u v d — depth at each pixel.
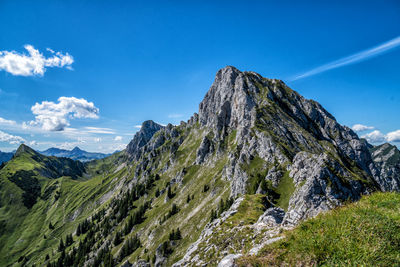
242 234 26.72
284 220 20.94
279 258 10.34
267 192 87.12
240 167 114.19
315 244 9.52
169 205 163.25
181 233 108.44
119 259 137.38
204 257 28.55
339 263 8.36
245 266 10.84
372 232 9.27
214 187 131.25
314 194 70.25
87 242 197.62
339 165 84.75
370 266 7.79
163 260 95.62
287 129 147.25
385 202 12.10
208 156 190.12
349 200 13.59
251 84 199.88
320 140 174.00
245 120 167.25
